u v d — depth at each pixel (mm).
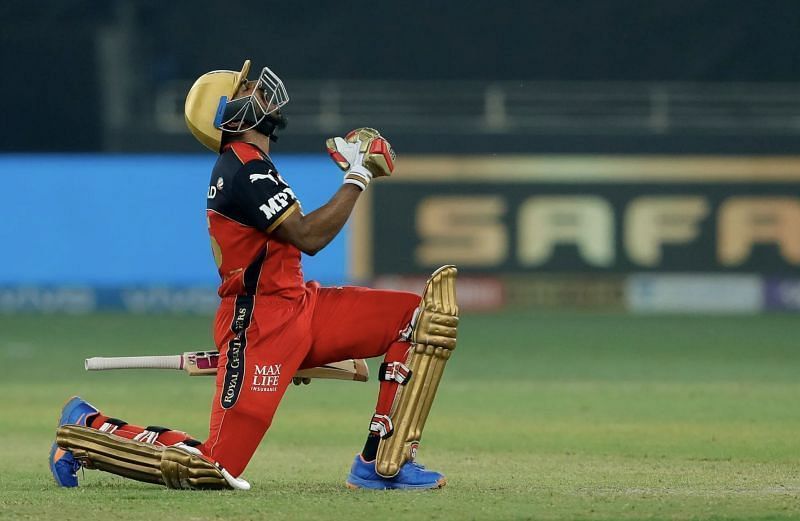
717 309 81688
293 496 19891
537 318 78062
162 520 17609
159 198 82062
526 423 34750
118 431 21000
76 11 103188
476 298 81688
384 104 93750
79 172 81875
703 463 26109
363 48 102750
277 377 20297
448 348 20859
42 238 81875
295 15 103375
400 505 18906
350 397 42375
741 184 81625
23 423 35875
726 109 94625
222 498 19609
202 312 81812
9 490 21094
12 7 103000
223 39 102312
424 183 81562
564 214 81750
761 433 31875
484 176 81750
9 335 67938
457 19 103250
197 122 20797
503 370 51812
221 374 20438
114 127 83312
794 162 81500
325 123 87438
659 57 102562
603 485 22000
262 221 19953
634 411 37500
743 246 81688
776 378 48062
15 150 95125
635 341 64688
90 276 81938
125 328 71500
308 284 21156
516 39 102875
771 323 74562
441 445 30188
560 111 93438
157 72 100375
